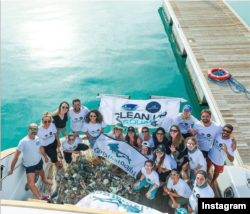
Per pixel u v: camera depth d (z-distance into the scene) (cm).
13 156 613
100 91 1326
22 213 375
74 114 768
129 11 2041
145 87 1357
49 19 1905
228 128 622
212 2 1905
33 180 641
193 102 1295
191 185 687
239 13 1939
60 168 759
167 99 728
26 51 1581
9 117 1178
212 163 687
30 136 608
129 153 686
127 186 694
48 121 672
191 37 1519
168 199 673
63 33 1756
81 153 778
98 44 1658
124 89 1343
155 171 630
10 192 597
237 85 1180
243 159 869
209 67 1295
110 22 1886
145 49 1627
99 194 568
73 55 1557
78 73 1434
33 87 1346
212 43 1466
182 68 1492
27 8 2088
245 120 1016
